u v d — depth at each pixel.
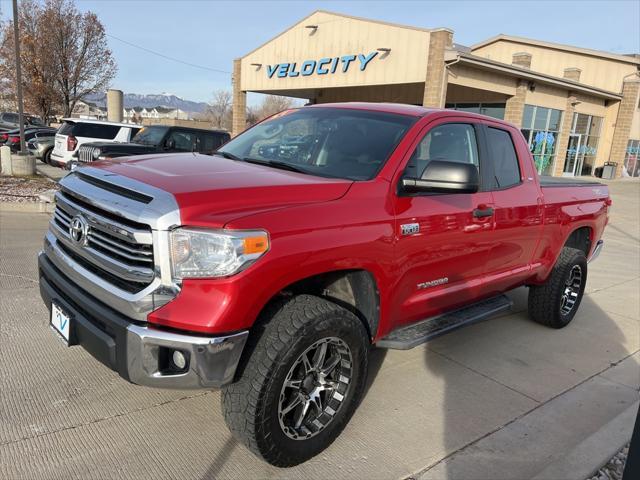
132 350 2.49
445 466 3.04
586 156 29.83
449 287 3.84
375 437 3.28
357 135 3.63
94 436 3.02
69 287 2.91
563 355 4.84
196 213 2.46
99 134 14.36
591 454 3.23
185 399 3.51
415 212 3.31
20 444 2.88
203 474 2.79
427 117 3.72
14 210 9.31
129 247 2.58
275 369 2.59
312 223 2.73
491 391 4.02
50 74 28.59
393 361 4.42
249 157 3.77
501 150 4.40
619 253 10.05
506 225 4.18
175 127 12.28
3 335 4.12
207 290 2.44
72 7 28.12
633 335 5.54
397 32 18.80
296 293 3.15
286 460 2.81
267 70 24.88
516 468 3.08
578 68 28.50
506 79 20.44
